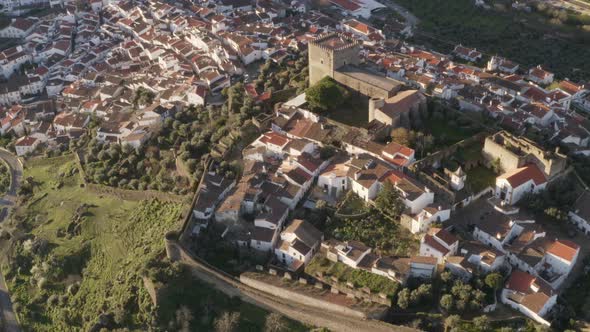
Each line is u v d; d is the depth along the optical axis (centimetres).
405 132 17912
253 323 14575
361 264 14725
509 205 16400
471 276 14312
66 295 17600
